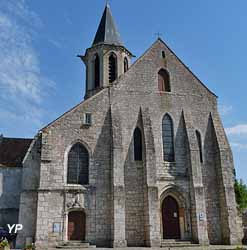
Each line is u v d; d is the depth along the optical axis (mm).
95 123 28906
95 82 37875
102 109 29453
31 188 26344
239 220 29062
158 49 33094
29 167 26812
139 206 27469
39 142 27531
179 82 32344
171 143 30172
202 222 27500
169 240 26984
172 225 28125
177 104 31438
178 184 28750
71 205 26266
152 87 31375
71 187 26672
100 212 26672
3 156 32281
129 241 26453
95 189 27141
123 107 29938
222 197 29031
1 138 34938
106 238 26125
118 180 26828
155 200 26906
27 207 25844
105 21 41031
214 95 32719
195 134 30266
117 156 27484
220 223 28781
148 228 26250
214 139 30969
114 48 38219
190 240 27469
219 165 29906
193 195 28266
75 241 25672
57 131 27781
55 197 26125
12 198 29359
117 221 25781
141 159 28797
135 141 29375
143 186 27797
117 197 26328
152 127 29969
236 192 33375
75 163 27734
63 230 25578
